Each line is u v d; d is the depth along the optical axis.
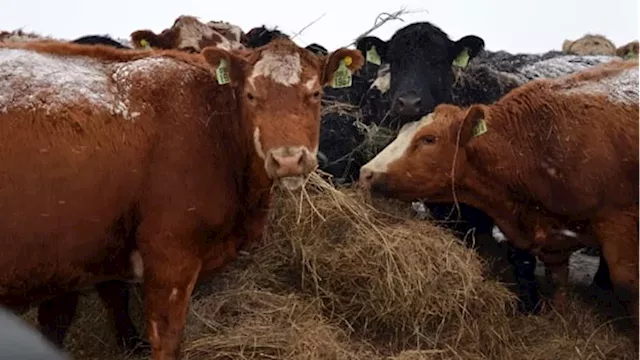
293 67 4.11
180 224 4.11
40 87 3.96
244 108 4.18
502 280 6.09
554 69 7.77
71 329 5.30
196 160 4.16
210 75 4.43
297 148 3.88
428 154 5.59
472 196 5.74
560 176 5.36
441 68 7.02
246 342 4.65
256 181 4.30
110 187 3.99
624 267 5.31
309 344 4.68
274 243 5.51
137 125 4.09
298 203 5.54
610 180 5.25
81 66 4.21
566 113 5.41
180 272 4.15
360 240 5.38
